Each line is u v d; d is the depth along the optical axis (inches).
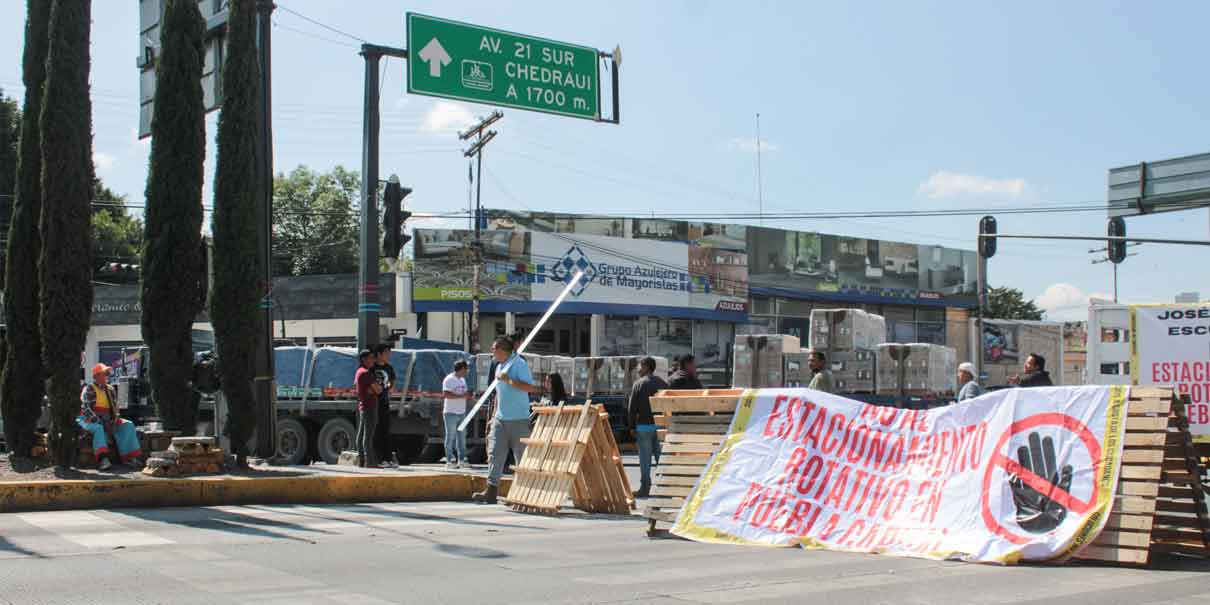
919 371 916.6
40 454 510.0
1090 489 305.6
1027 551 303.1
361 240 623.2
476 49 623.2
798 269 1876.2
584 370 1079.6
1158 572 288.4
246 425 524.1
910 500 335.0
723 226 1829.5
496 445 481.7
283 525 388.2
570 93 652.1
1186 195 917.2
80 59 489.7
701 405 385.7
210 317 528.4
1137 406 307.6
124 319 1668.3
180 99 520.4
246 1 529.7
